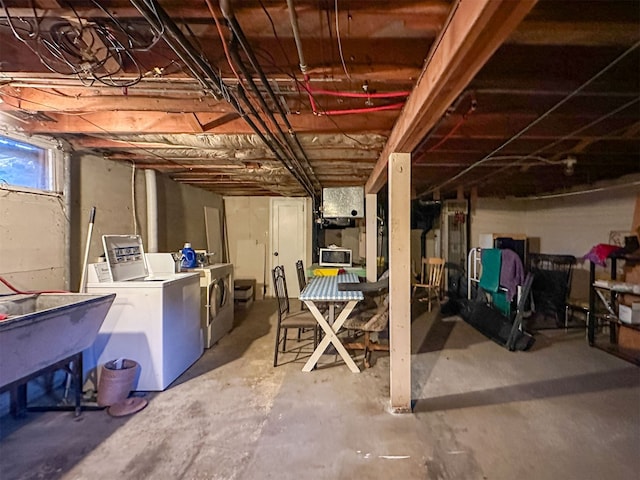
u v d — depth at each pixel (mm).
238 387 2689
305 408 2354
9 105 2055
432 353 3490
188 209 5109
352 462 1795
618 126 2467
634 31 1384
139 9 1063
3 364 1652
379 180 3539
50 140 2643
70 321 2021
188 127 2400
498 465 1772
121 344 2629
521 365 3150
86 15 1270
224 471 1726
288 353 3477
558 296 4621
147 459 1822
